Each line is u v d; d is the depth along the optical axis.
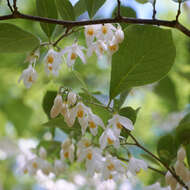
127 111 0.70
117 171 0.71
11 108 1.41
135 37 0.67
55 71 0.70
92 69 1.29
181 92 1.26
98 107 0.70
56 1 0.70
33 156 0.78
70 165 0.81
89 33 0.70
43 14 0.71
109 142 0.67
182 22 1.28
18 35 0.67
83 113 0.67
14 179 1.51
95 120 0.67
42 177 0.82
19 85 1.36
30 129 1.42
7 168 1.46
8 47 0.68
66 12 0.70
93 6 0.71
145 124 1.36
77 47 0.71
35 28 1.23
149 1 0.70
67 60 0.70
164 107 1.28
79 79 0.71
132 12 0.76
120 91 0.69
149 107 1.38
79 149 0.73
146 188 0.76
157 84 1.15
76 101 0.68
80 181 0.83
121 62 0.68
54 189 0.83
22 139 1.40
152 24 0.67
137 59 0.68
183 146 0.69
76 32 0.71
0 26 0.66
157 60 0.68
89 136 0.79
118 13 0.67
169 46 0.67
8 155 1.15
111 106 0.71
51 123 0.71
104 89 1.39
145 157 0.76
